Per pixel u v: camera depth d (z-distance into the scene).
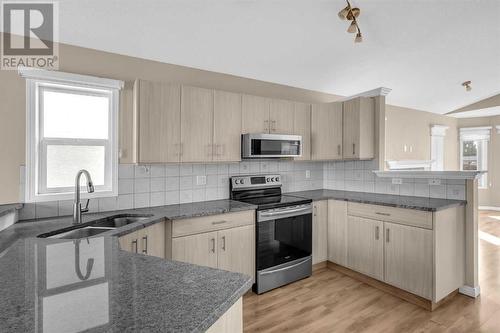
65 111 2.45
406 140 6.05
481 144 7.20
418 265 2.56
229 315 0.92
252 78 3.47
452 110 6.79
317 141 3.59
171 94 2.60
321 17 2.61
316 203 3.33
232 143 2.95
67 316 0.71
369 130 3.48
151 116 2.50
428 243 2.49
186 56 2.85
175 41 2.61
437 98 5.73
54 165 2.40
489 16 2.99
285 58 3.18
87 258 1.19
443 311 2.46
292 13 2.49
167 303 0.80
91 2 2.08
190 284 0.94
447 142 7.13
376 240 2.91
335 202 3.35
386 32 3.04
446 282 2.58
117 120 2.61
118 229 1.87
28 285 0.91
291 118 3.40
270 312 2.45
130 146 2.68
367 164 3.69
